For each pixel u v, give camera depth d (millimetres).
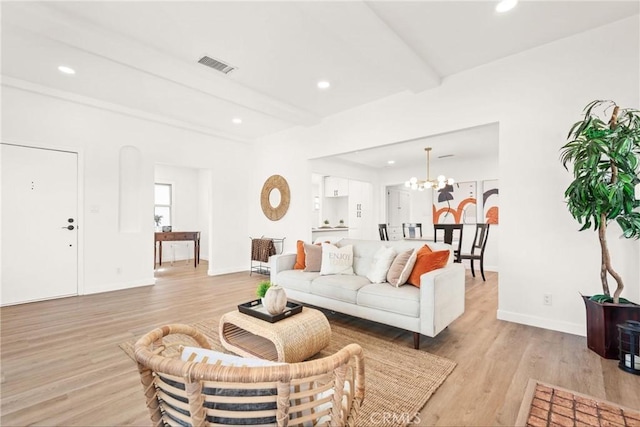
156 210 7613
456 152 6008
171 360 744
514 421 1555
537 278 2881
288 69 3324
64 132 4012
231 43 2824
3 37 2715
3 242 3602
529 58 2936
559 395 1773
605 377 1968
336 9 2244
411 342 2564
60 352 2354
